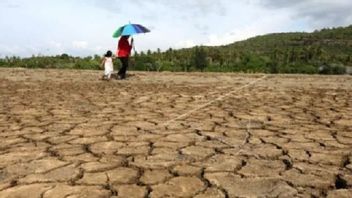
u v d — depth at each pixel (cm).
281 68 3847
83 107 836
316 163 441
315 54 6581
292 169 418
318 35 14375
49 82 1512
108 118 702
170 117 712
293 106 873
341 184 382
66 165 430
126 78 1764
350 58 6738
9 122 668
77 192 354
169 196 345
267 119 702
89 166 426
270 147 505
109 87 1304
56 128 616
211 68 3719
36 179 387
